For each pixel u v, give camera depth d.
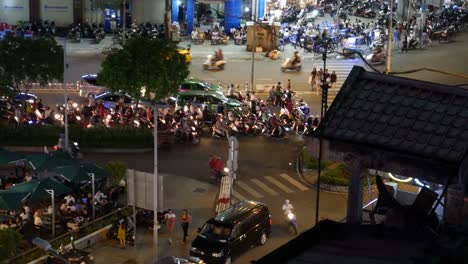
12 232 25.91
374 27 78.06
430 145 12.42
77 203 30.86
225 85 56.03
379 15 87.25
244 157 40.09
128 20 75.00
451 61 65.81
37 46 41.59
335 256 9.88
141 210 30.05
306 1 93.94
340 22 81.81
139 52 40.41
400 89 13.72
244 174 37.47
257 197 34.38
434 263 9.42
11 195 28.16
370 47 70.12
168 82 40.69
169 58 40.91
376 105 13.56
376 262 9.55
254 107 46.50
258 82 57.62
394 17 80.44
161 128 41.56
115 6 69.12
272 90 51.16
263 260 9.84
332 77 53.12
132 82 40.25
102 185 33.00
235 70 61.47
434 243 10.02
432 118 12.93
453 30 77.44
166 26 62.41
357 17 89.75
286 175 37.56
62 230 29.09
